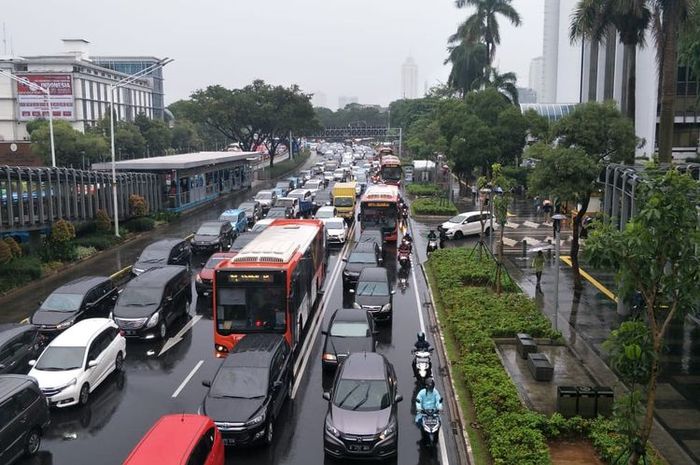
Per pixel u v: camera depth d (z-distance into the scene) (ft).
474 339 65.62
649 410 32.99
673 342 66.49
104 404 56.24
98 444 49.01
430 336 73.61
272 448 47.91
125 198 145.38
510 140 170.30
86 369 56.90
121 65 498.69
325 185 241.76
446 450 47.34
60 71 342.23
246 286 61.72
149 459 35.94
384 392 48.98
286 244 70.49
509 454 42.16
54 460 46.55
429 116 310.86
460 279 90.68
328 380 61.16
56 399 54.19
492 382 54.24
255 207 162.30
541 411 50.14
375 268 86.28
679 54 119.75
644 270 33.45
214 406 47.67
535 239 129.29
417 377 59.31
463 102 194.29
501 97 181.16
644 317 65.00
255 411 47.26
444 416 53.06
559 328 72.49
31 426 47.01
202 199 197.57
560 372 58.90
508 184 89.71
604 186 87.92
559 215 68.64
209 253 121.60
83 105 352.49
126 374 63.26
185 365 65.62
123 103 414.82
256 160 316.60
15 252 102.53
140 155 287.28
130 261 115.03
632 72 105.40
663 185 32.94
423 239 134.00
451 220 136.87
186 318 82.33
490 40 220.64
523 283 94.07
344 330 64.69
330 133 622.54
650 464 38.86
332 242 127.95
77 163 231.09
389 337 73.10
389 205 129.18
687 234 31.99
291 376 57.98
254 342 55.57
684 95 190.70
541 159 85.10
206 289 91.91
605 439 44.09
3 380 47.91
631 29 103.71
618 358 33.17
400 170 232.53
